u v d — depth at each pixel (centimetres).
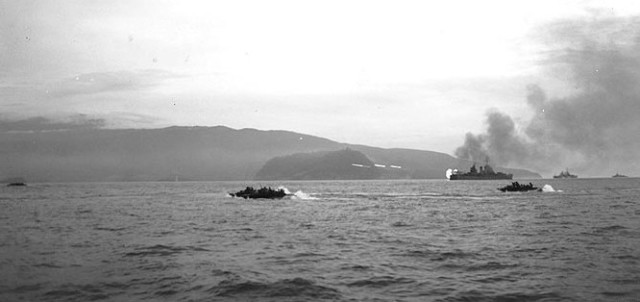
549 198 8838
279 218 4769
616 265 1928
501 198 9050
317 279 1716
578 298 1421
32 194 13350
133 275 1797
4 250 2509
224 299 1450
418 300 1425
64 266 2002
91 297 1481
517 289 1540
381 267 1958
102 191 16112
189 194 12675
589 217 4528
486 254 2266
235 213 5538
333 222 4275
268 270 1892
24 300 1456
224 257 2242
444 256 2227
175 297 1474
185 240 2950
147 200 9319
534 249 2411
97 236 3203
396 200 8656
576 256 2164
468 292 1511
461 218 4628
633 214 4891
